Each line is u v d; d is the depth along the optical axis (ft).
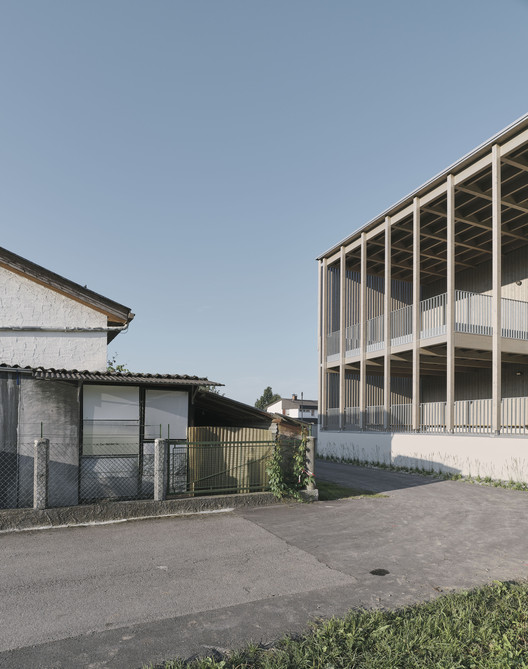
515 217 58.90
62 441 28.53
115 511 26.73
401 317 66.08
